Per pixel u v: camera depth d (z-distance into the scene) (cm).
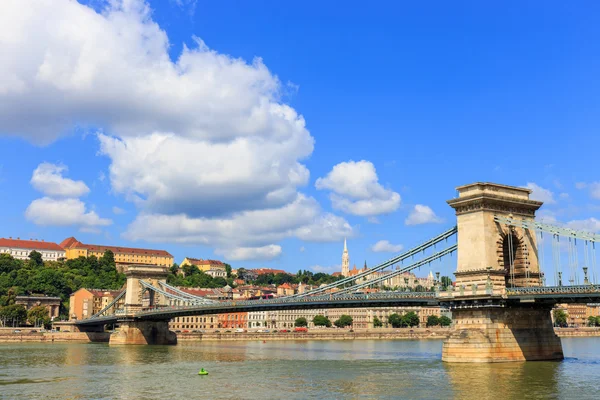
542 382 7406
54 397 6925
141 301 18675
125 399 6769
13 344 18438
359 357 12431
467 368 8806
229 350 15375
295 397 6756
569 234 8969
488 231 9662
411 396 6656
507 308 9519
